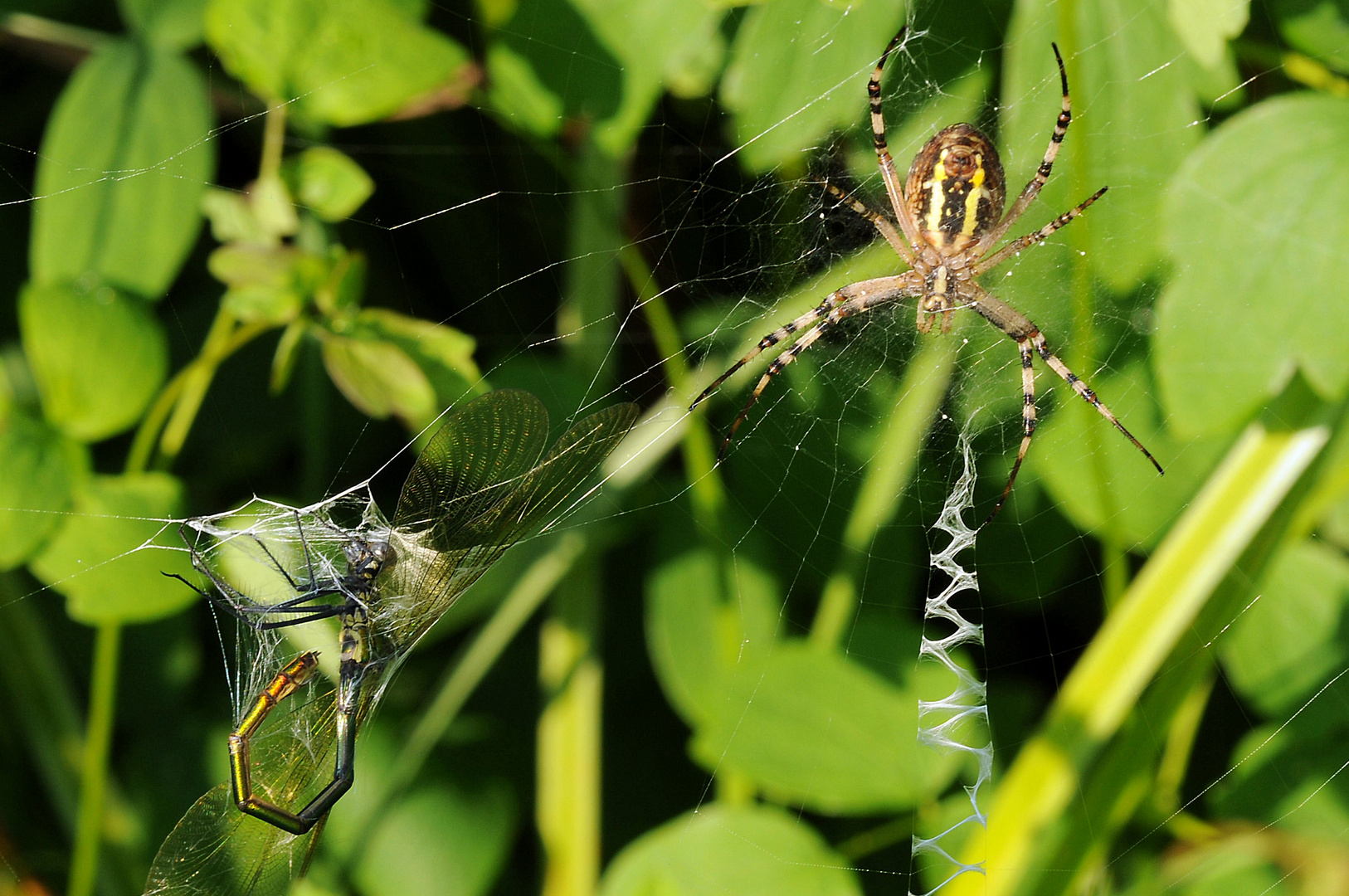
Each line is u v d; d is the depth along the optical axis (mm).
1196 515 562
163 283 555
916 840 562
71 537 551
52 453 551
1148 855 562
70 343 552
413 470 539
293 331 553
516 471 541
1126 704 561
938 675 560
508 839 562
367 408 551
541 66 557
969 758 561
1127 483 567
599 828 565
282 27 552
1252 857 559
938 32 564
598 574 569
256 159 565
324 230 564
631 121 556
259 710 542
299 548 555
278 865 541
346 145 568
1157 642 561
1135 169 558
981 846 561
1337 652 559
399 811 561
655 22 554
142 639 566
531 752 569
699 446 570
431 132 569
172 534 554
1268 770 561
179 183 555
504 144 569
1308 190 548
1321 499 560
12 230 567
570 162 568
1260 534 562
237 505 568
